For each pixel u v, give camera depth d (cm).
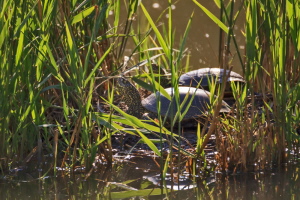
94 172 668
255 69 684
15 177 650
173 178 643
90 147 681
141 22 1434
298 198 564
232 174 657
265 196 573
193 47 1526
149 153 743
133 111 855
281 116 693
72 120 786
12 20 672
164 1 2052
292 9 663
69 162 687
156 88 637
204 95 820
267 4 657
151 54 1166
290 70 773
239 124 682
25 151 727
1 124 659
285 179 634
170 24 604
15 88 666
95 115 677
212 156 718
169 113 799
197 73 947
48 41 712
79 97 660
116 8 888
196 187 608
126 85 839
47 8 684
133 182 629
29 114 713
